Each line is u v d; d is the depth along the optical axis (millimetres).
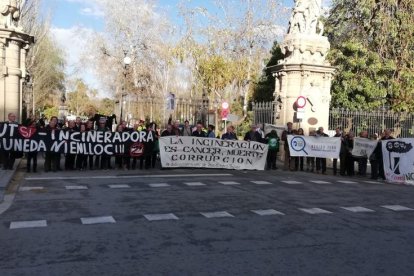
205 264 5695
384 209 9852
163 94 38969
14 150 13969
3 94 16625
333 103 25969
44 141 14297
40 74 49438
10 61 16750
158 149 16188
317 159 17047
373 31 26906
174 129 17266
